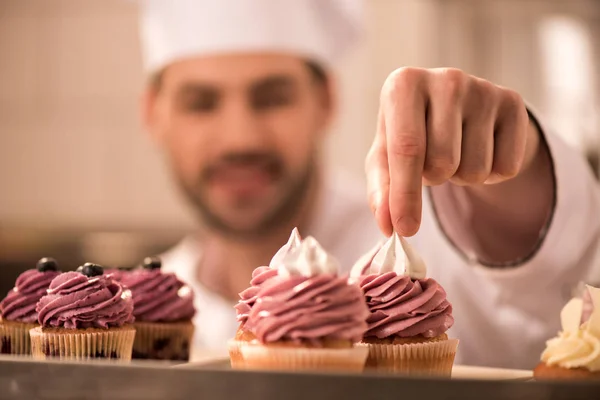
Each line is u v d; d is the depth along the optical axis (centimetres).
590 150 407
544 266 185
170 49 301
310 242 137
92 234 452
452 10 417
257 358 130
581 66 416
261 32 293
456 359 218
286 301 130
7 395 113
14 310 173
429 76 139
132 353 191
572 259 184
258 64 297
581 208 182
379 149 147
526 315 209
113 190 464
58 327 161
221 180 308
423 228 231
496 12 414
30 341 170
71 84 467
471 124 140
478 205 183
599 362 148
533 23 414
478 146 140
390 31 416
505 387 98
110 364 108
